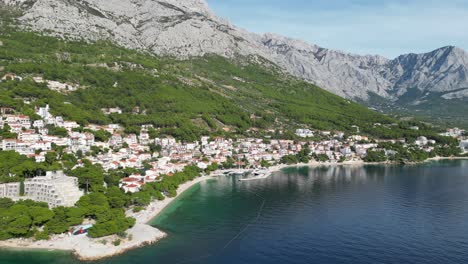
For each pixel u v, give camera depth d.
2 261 184.00
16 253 191.75
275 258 199.50
